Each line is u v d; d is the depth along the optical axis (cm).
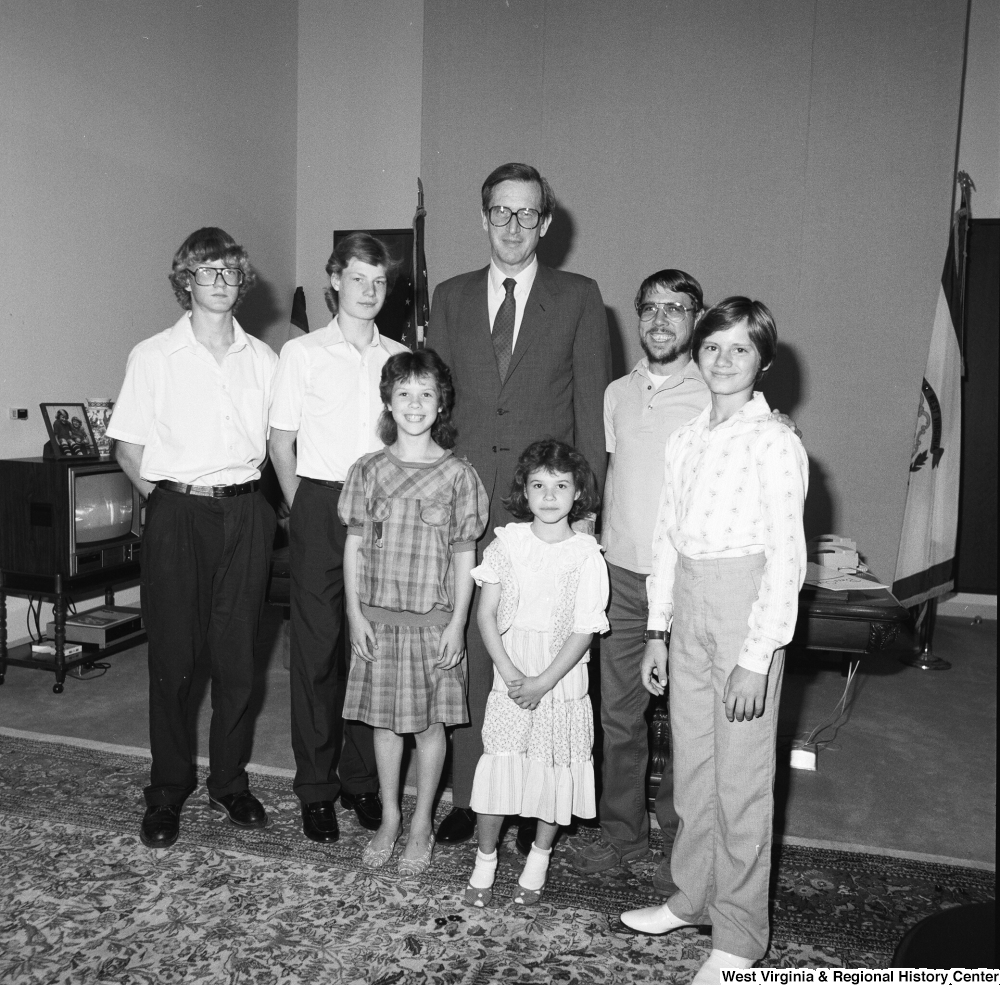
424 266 478
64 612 350
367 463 220
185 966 180
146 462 227
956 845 246
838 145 455
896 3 443
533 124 491
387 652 214
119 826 238
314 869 218
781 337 467
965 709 366
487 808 202
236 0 531
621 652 215
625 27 477
